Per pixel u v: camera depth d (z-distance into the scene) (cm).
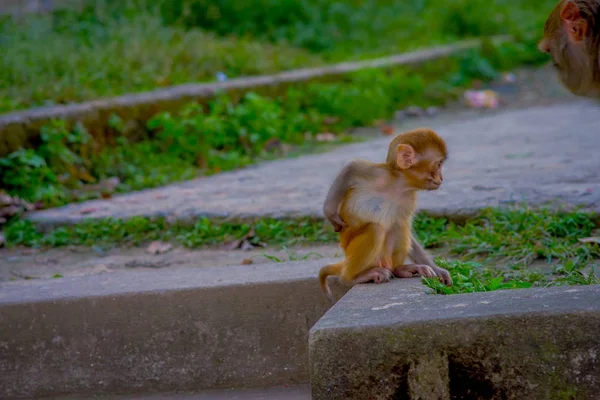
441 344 545
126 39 1875
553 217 884
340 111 1770
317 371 559
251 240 969
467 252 848
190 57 1845
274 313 736
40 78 1553
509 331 537
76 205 1164
